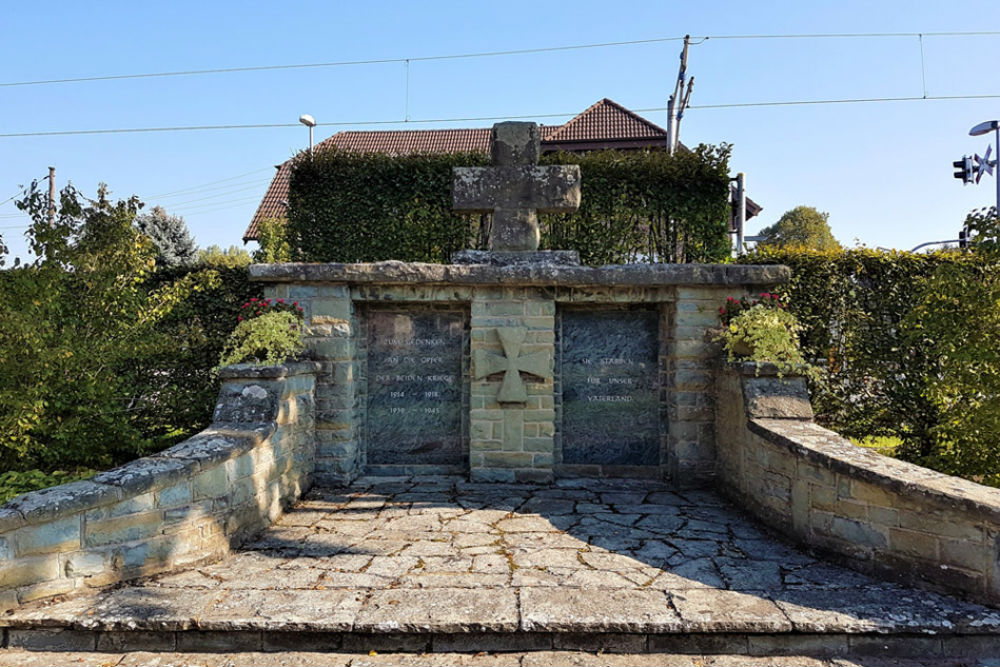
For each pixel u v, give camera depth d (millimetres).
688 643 3359
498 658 3309
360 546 4492
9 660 3293
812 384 7152
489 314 6254
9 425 5410
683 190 9094
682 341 6141
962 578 3604
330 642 3383
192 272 7660
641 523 5020
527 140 6672
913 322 5828
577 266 6207
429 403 6562
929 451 6793
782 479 4672
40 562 3527
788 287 7219
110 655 3361
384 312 6566
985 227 5223
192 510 4145
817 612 3436
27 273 5715
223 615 3389
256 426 4891
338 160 9289
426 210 9156
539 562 4160
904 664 3293
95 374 6176
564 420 6539
